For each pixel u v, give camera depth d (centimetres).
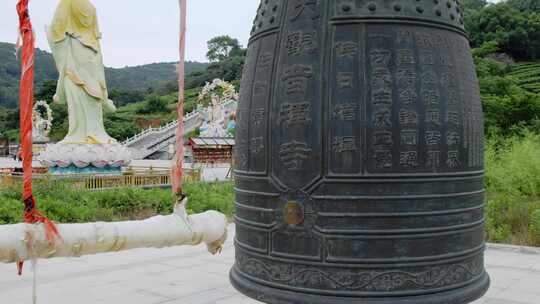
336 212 304
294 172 315
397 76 309
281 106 324
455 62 330
